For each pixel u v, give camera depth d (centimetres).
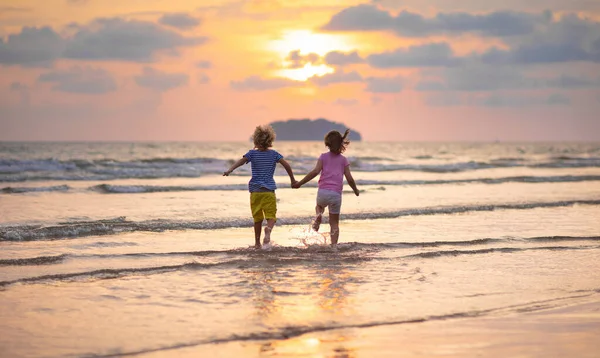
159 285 640
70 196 1614
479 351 453
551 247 922
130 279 667
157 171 2647
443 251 864
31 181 2153
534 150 9569
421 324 518
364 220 1229
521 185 2177
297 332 489
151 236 984
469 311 561
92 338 471
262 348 452
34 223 1109
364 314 542
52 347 450
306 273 707
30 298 584
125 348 450
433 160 4653
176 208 1362
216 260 779
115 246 888
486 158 5238
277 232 1050
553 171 3136
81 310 546
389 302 585
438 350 454
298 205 1447
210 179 2308
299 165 3256
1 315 527
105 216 1216
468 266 770
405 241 972
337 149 929
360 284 655
